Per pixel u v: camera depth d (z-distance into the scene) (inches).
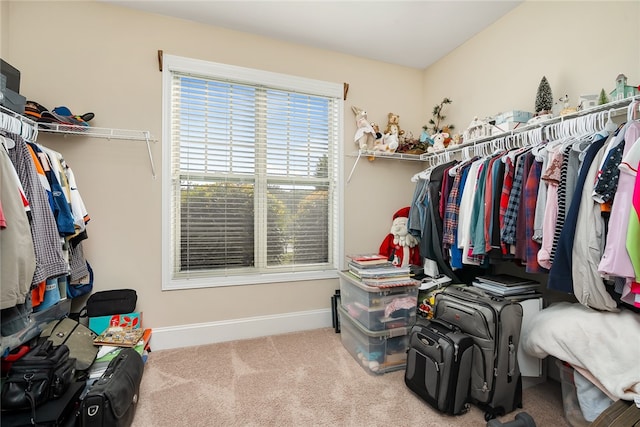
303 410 60.6
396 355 77.9
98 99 82.6
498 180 68.1
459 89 104.0
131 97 85.3
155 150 87.4
